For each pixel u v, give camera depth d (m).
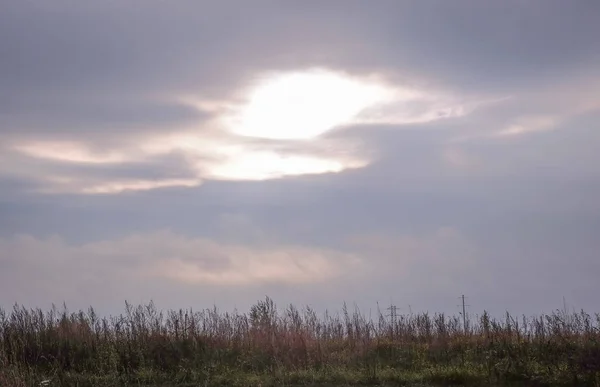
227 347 20.70
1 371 17.36
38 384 17.33
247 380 17.75
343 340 22.58
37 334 21.05
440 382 17.55
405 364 19.42
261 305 23.06
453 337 22.72
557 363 18.33
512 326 22.14
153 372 18.62
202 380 17.97
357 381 17.58
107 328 21.56
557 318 21.84
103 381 17.91
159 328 21.50
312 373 18.12
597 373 17.02
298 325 22.45
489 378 17.59
